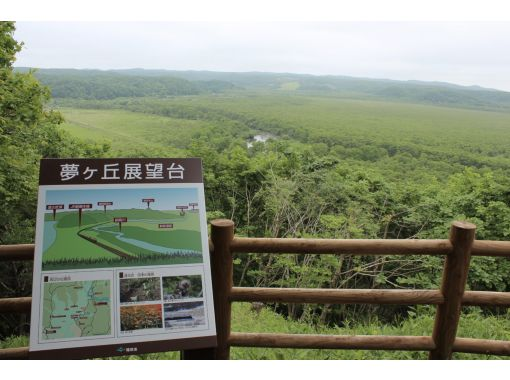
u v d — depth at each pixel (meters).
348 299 2.27
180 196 2.18
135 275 2.00
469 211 11.64
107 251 2.02
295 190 11.09
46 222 2.02
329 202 10.91
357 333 3.86
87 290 1.95
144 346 1.92
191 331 1.98
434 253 2.24
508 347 2.36
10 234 9.31
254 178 13.29
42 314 1.89
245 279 10.56
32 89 8.04
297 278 9.02
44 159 2.13
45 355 1.84
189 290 2.03
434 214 11.42
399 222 11.59
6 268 8.98
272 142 16.53
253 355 2.83
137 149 17.59
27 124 8.42
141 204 2.12
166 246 2.07
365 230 10.50
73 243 2.01
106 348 1.89
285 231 11.34
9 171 8.70
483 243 2.23
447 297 2.29
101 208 2.08
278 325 4.48
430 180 15.29
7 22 8.34
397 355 2.95
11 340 4.02
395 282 10.19
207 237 2.13
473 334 3.62
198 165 2.26
